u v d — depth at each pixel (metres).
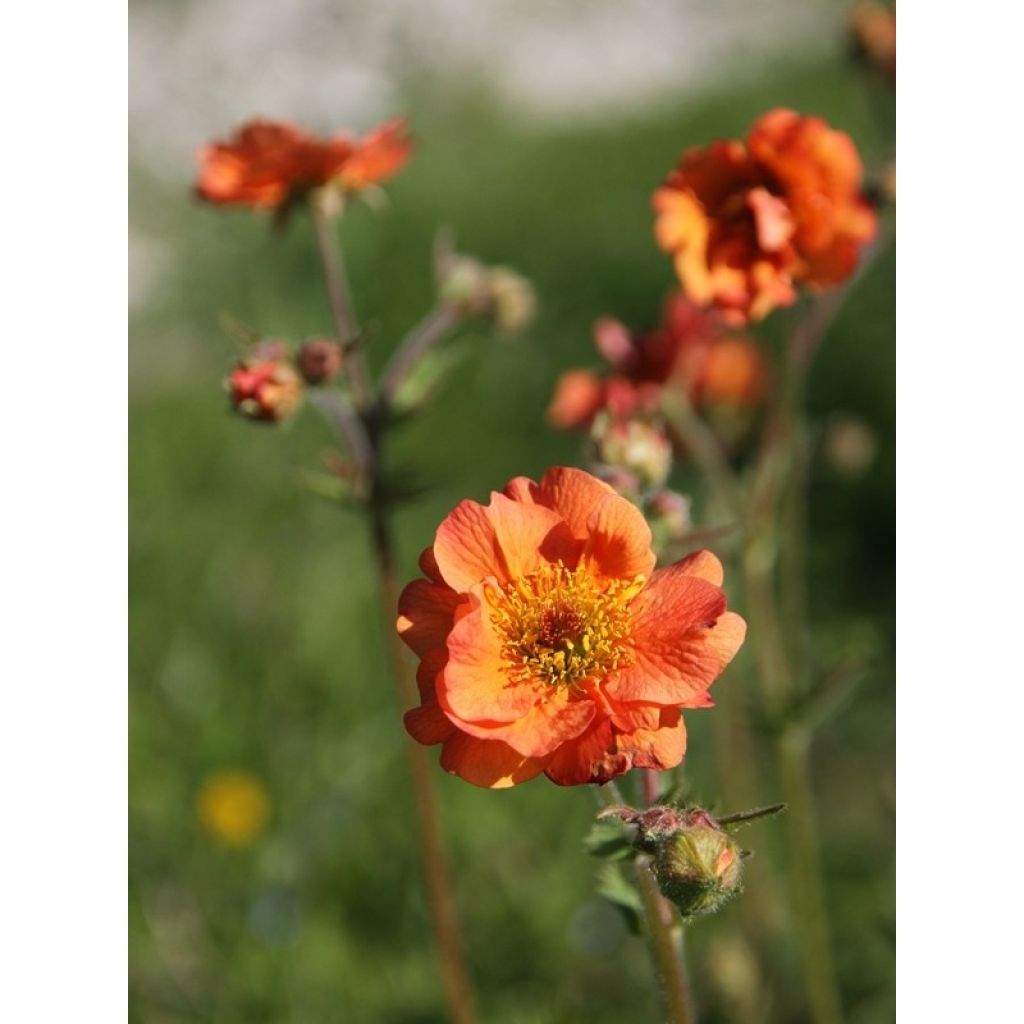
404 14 1.34
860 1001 0.47
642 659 0.32
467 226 0.86
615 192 0.91
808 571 0.60
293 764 0.51
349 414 0.42
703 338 0.46
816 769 0.54
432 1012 0.46
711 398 0.49
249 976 0.46
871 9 0.49
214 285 0.85
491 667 0.32
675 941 0.34
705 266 0.41
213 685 0.53
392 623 0.42
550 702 0.32
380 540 0.42
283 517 0.61
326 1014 0.46
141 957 0.46
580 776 0.31
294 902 0.47
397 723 0.52
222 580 0.58
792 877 0.45
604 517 0.33
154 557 0.59
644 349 0.46
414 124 1.09
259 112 1.22
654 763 0.31
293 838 0.49
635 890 0.34
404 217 0.86
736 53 1.21
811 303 0.46
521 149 1.01
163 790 0.50
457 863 0.49
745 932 0.47
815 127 0.40
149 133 1.18
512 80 1.23
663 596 0.32
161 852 0.49
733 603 0.53
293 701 0.53
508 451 0.68
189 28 1.33
